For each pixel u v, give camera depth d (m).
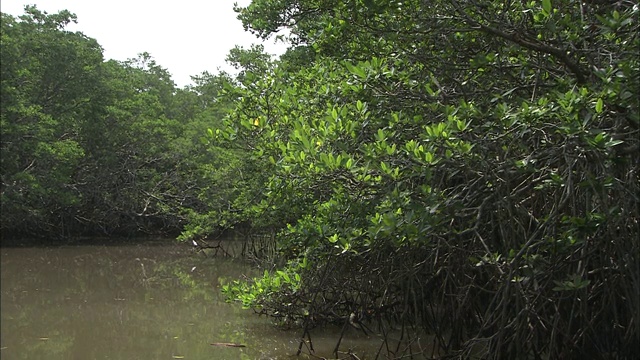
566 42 5.55
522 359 5.86
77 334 10.12
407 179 5.56
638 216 5.13
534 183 5.62
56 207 24.53
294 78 8.85
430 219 5.04
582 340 5.93
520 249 5.60
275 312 8.70
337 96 7.36
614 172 5.15
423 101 6.40
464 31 5.92
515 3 6.22
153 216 27.98
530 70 6.12
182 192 27.70
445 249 7.03
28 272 17.61
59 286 15.20
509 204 5.37
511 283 5.77
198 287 14.80
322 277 7.27
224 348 8.66
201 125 28.69
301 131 6.18
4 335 10.12
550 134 5.40
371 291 7.71
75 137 25.30
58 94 24.30
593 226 4.85
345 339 8.59
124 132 26.20
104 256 21.27
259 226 14.04
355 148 6.22
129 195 26.66
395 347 8.14
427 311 7.70
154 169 27.31
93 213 26.30
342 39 7.51
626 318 5.82
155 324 10.76
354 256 6.72
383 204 5.61
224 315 11.20
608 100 4.50
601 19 4.68
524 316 5.64
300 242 7.24
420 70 6.89
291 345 8.48
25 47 22.91
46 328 10.62
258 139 7.50
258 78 8.85
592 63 5.18
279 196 6.81
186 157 27.97
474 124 5.69
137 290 14.52
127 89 27.28
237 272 17.09
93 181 25.98
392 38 6.28
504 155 5.43
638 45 4.70
